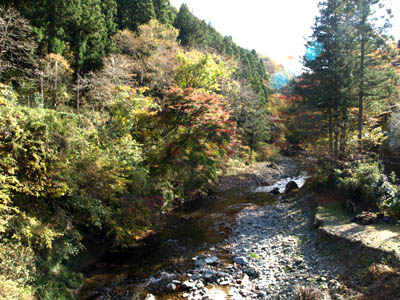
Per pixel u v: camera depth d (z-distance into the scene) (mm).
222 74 26281
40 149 7379
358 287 6395
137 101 13633
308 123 20062
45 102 19328
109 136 11102
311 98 18328
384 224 9469
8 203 6711
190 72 23422
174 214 15367
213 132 13305
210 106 13078
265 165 31234
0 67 16766
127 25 31234
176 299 7387
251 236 11797
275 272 8359
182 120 13242
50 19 23547
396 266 6406
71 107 21250
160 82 23547
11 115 6961
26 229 6395
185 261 9758
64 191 7531
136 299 7383
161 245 11156
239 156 31188
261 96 41656
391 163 15578
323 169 16156
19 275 5926
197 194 19469
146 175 11195
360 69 16609
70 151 8453
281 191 21062
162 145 13883
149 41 26312
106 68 21391
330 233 9453
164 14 34812
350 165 14203
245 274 8586
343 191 13086
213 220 14297
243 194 20562
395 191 10250
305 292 6266
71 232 7949
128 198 10133
